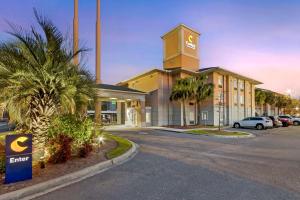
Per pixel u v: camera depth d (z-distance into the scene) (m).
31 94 8.09
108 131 24.59
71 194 5.41
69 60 8.62
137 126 32.53
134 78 36.59
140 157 10.17
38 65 7.87
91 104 10.26
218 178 6.73
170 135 20.70
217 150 12.27
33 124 8.32
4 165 6.59
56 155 8.00
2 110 8.00
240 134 21.58
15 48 7.89
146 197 5.19
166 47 39.84
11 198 5.10
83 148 9.22
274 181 6.41
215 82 36.00
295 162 9.09
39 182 5.93
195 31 38.88
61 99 8.20
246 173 7.32
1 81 7.44
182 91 29.42
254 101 47.69
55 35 8.28
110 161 8.70
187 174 7.21
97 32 16.92
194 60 38.69
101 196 5.27
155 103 33.50
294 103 67.94
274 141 16.78
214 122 34.91
